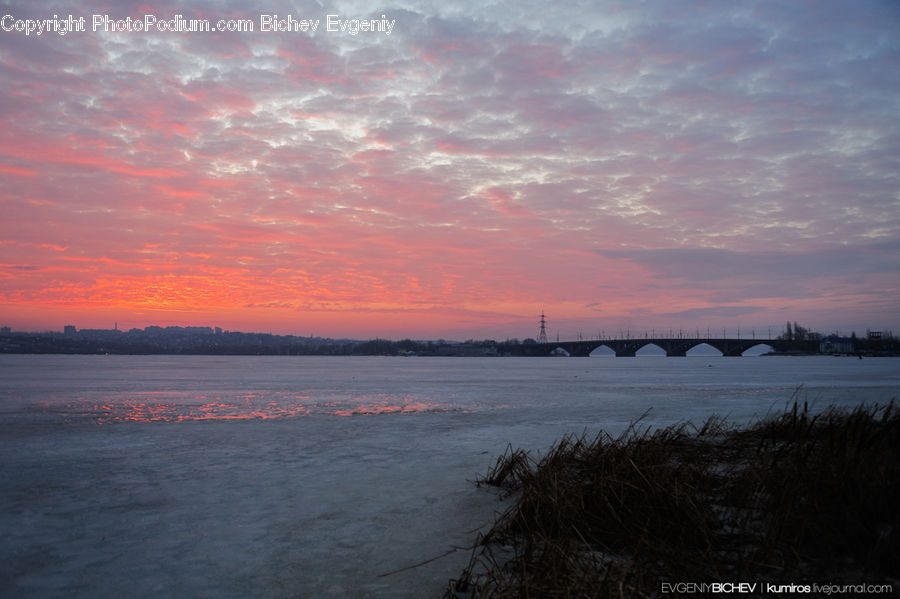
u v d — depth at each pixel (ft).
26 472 35.76
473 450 44.78
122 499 28.45
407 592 16.44
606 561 16.44
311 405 92.17
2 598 16.38
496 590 14.67
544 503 21.20
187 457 41.57
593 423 64.85
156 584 17.34
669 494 20.30
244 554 20.02
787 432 36.81
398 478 33.65
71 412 77.46
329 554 19.93
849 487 19.45
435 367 448.65
